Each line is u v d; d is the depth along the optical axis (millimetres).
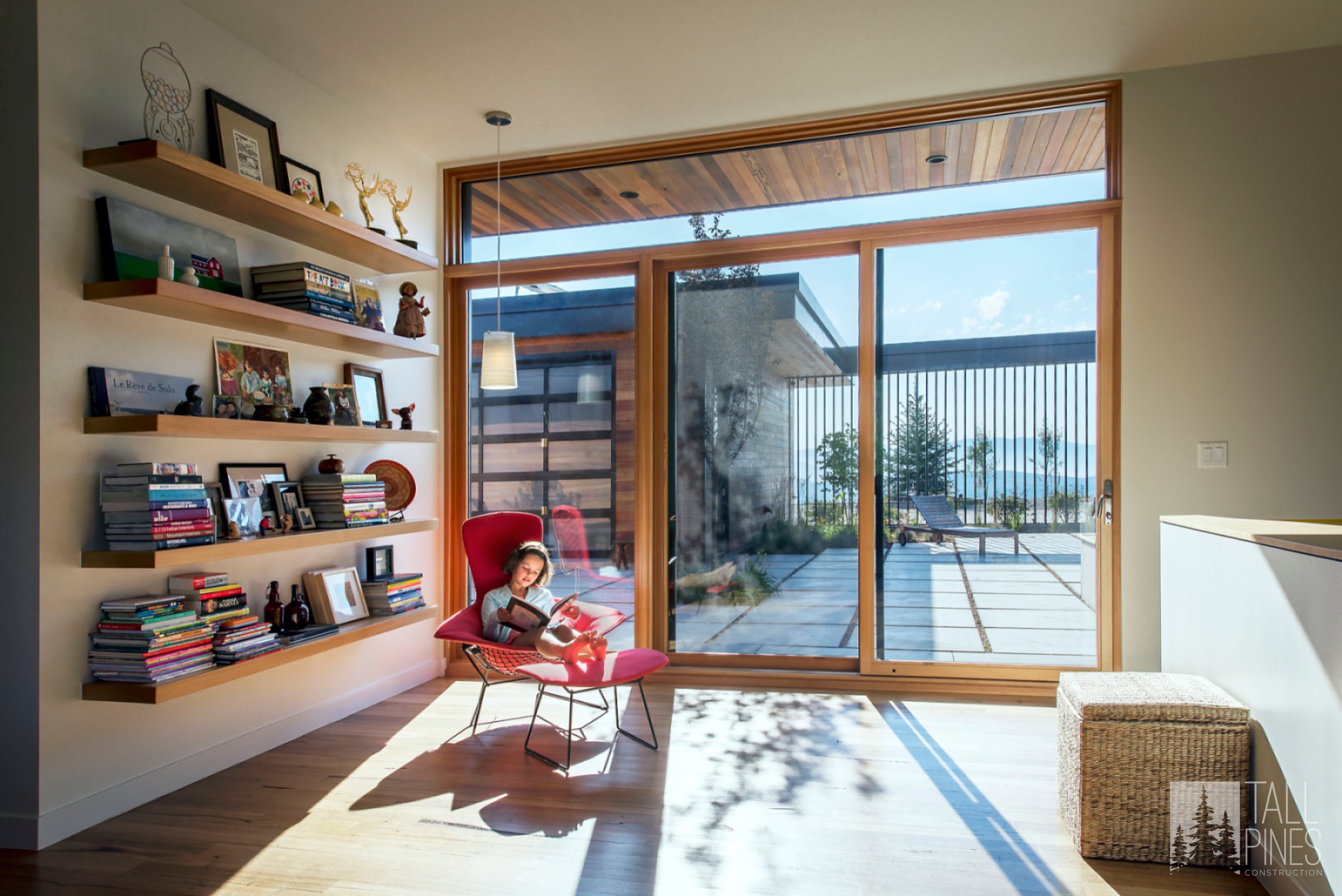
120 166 2457
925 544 3912
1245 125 3406
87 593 2447
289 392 3277
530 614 3205
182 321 2826
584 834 2398
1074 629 3721
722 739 3209
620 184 4270
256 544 2773
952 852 2281
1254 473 3389
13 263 2342
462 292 4480
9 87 2355
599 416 4312
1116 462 3617
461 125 3938
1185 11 2996
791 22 3027
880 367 3967
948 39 3176
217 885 2117
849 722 3408
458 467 4441
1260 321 3395
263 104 3209
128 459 2590
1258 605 2094
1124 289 3523
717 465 4184
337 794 2711
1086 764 2246
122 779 2566
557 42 3154
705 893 2068
